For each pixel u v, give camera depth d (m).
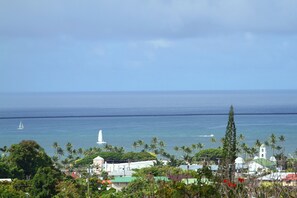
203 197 21.17
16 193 69.56
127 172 124.31
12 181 81.19
